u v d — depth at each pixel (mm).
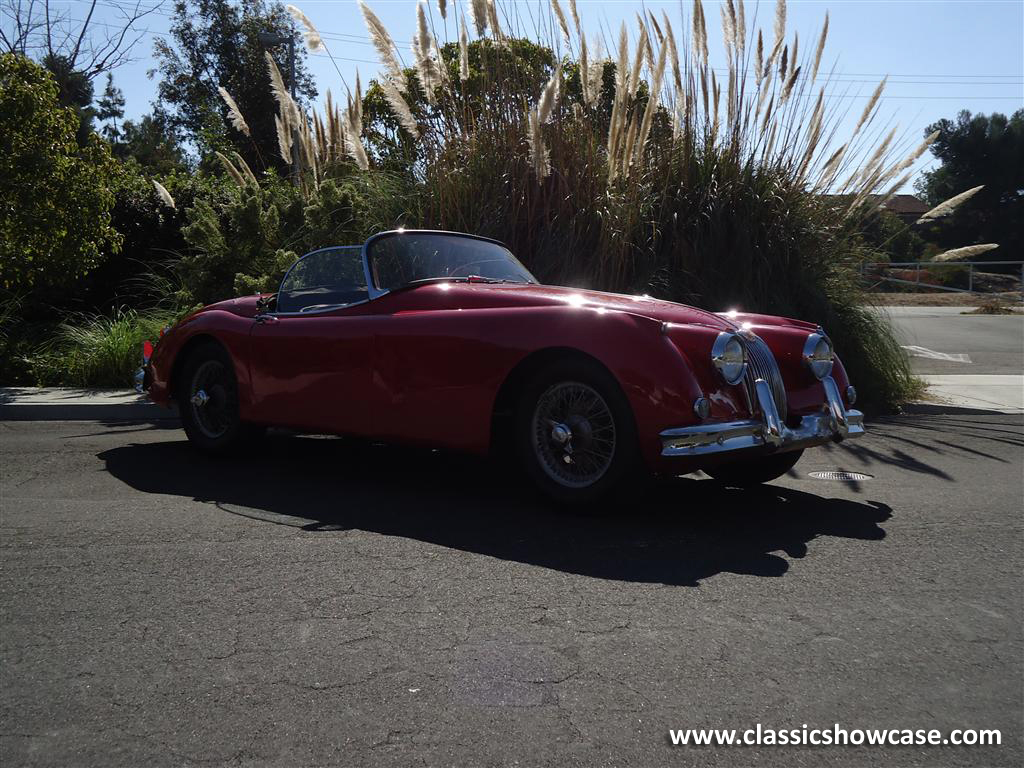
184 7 34500
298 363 4961
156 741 2076
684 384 3764
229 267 9273
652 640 2672
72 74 20188
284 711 2221
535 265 7805
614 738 2092
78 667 2484
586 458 4094
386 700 2277
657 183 8367
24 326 10680
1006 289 31312
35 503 4453
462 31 8312
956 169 51375
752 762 1993
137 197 12312
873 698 2314
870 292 8727
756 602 3018
